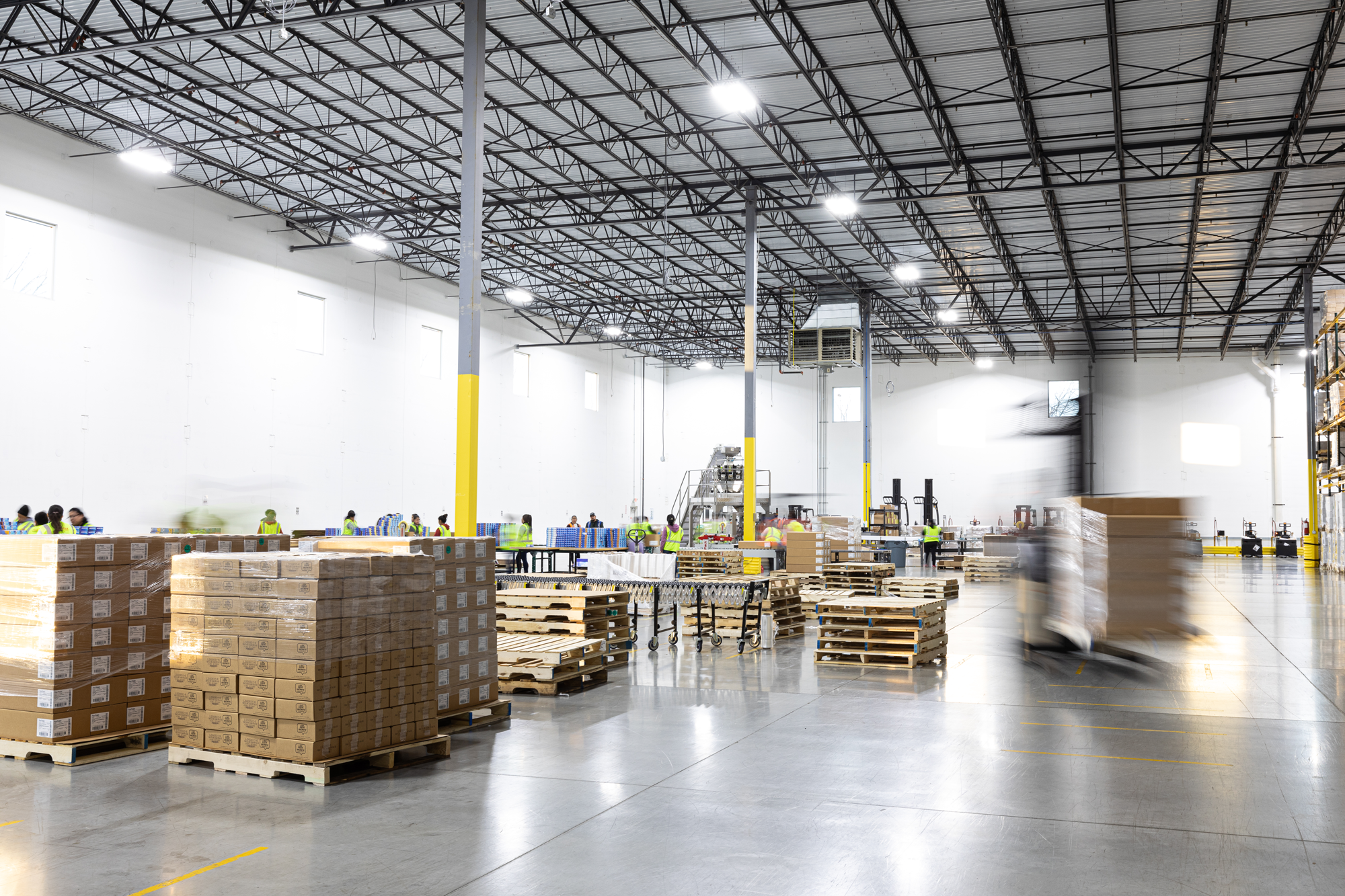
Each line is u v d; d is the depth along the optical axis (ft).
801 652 42.16
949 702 30.32
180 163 66.28
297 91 56.65
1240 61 51.47
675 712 28.58
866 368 107.55
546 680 30.96
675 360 143.43
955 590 69.82
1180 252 89.35
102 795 19.36
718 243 89.10
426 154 66.80
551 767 22.03
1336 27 45.88
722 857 15.89
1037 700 30.55
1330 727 26.61
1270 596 67.15
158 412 65.16
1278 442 126.82
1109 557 38.86
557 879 14.83
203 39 49.62
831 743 24.52
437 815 18.17
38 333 57.52
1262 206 74.79
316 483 79.20
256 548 26.35
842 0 45.47
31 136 57.52
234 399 71.26
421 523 90.89
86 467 60.18
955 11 46.96
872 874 15.14
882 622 38.63
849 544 79.77
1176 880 14.93
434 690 23.56
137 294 63.93
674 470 146.20
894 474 138.92
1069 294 107.14
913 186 66.69
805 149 65.36
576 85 55.67
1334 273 90.74
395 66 51.62
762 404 143.95
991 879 14.92
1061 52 50.67
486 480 102.37
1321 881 14.93
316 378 79.41
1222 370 129.80
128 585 23.39
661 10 47.03
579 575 47.11
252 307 73.15
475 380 39.27
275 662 20.79
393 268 89.04
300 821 17.74
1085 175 68.44
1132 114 58.39
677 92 56.39
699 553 65.77
